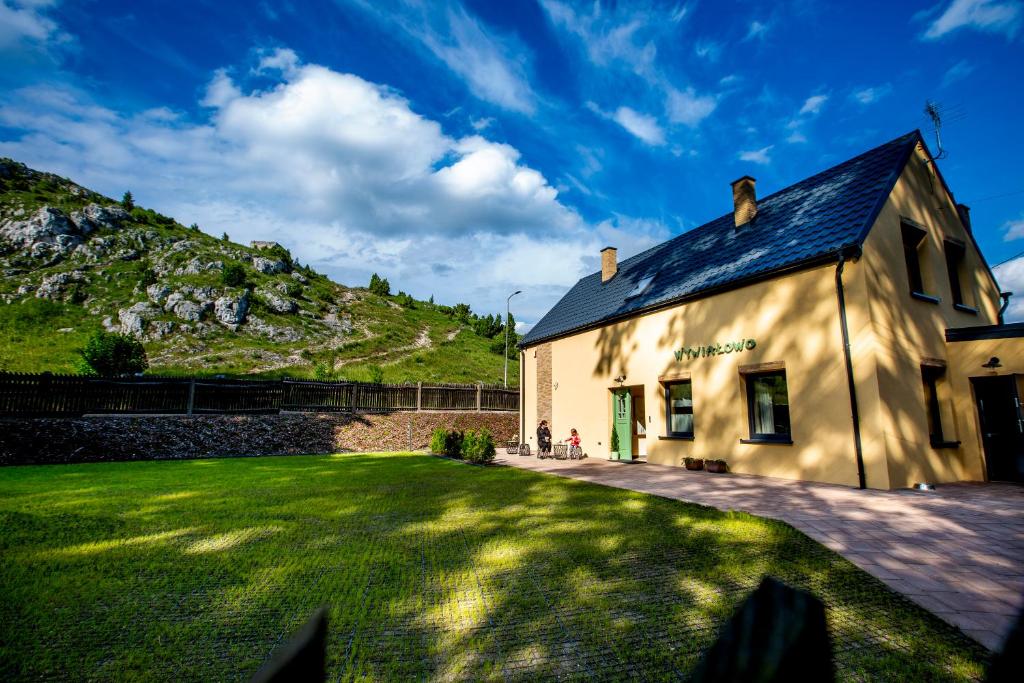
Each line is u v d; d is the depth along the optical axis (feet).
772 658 1.11
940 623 11.87
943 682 9.57
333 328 155.84
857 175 38.91
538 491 28.37
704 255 48.19
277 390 59.47
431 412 68.49
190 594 13.20
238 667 9.89
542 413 65.72
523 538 18.29
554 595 13.23
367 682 9.45
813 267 33.60
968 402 33.99
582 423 57.31
